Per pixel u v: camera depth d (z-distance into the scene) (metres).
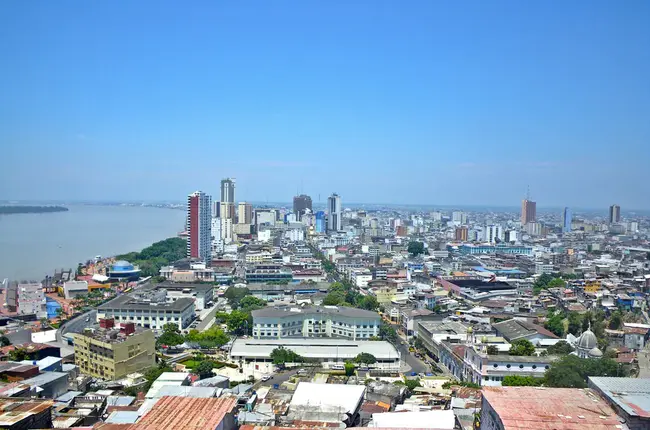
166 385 181.00
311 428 117.50
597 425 97.56
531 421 98.88
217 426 102.69
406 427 126.12
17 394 152.12
